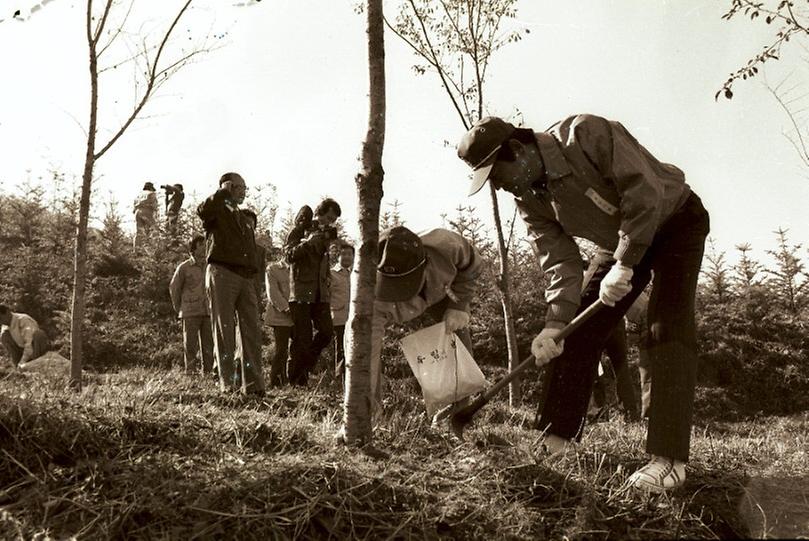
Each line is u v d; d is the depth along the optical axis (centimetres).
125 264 1642
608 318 422
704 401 1239
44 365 937
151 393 556
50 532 330
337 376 967
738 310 1406
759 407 1265
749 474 427
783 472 433
